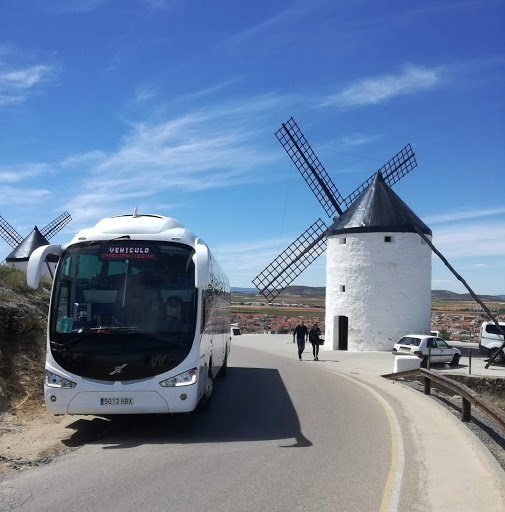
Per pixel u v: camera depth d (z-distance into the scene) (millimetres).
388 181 42875
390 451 8633
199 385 9539
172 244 9734
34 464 7652
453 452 8602
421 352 27625
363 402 13602
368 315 33469
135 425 10438
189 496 6328
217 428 10258
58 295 9312
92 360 8945
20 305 13398
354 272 33969
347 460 8055
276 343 40219
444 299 163625
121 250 9586
